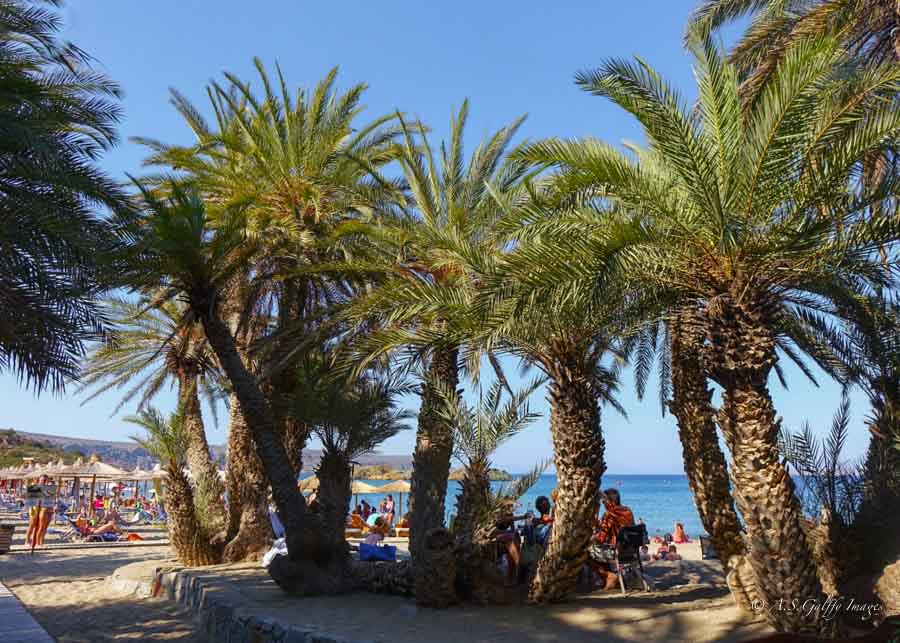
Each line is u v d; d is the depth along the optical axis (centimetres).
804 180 641
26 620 755
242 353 1466
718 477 814
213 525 1403
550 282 645
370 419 1105
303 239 1320
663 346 1155
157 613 999
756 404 646
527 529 1005
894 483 736
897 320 768
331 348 1233
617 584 915
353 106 1466
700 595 841
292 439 1304
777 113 605
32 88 961
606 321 798
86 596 1152
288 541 927
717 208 623
